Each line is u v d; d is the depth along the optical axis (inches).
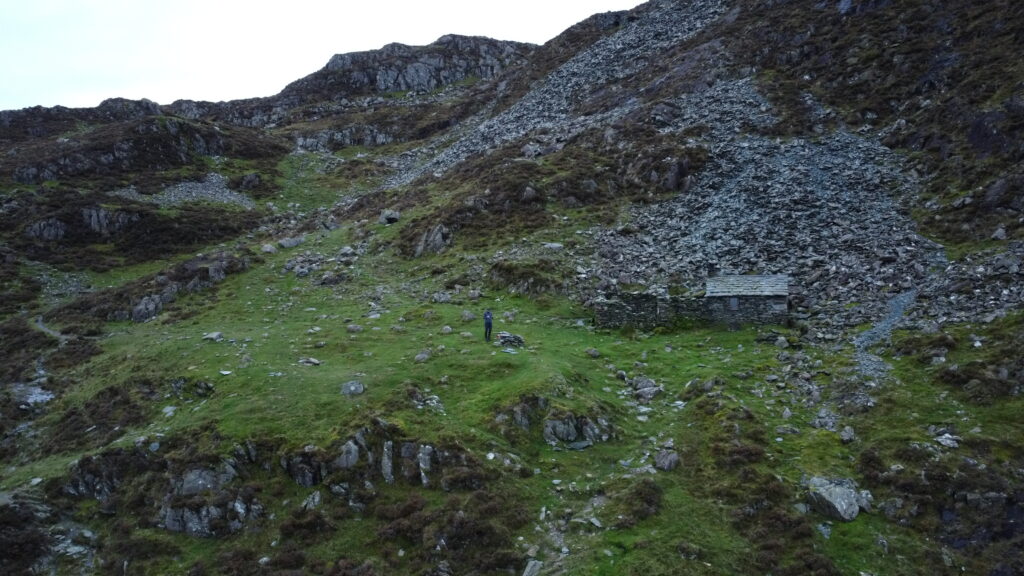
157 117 3863.2
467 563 832.9
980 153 1726.1
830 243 1608.0
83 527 994.1
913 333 1208.8
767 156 2108.8
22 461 1204.5
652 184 2150.6
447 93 5620.1
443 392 1165.1
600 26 4591.5
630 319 1485.0
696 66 2940.5
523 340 1381.6
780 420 1050.7
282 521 915.4
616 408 1125.1
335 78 6028.5
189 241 2755.9
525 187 2150.6
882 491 878.4
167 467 1029.8
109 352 1608.0
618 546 824.9
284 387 1195.3
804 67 2596.0
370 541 879.1
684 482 938.7
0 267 2429.9
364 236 2267.5
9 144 4047.7
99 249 2669.8
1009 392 999.0
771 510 862.5
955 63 2137.1
